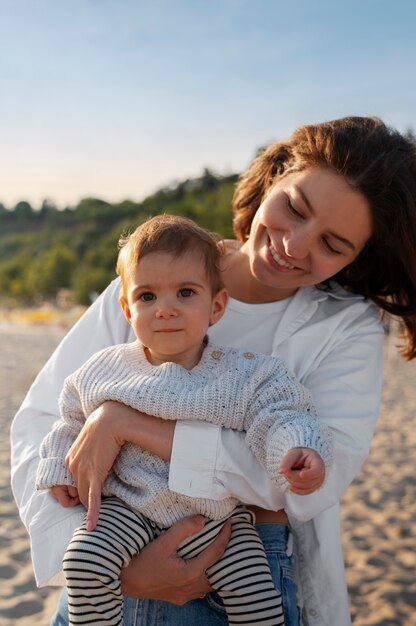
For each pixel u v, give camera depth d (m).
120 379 2.19
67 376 2.50
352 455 2.27
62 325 45.62
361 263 2.65
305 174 2.33
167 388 2.12
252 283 2.57
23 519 2.27
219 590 2.07
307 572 2.38
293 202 2.32
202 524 2.05
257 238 2.43
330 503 2.24
